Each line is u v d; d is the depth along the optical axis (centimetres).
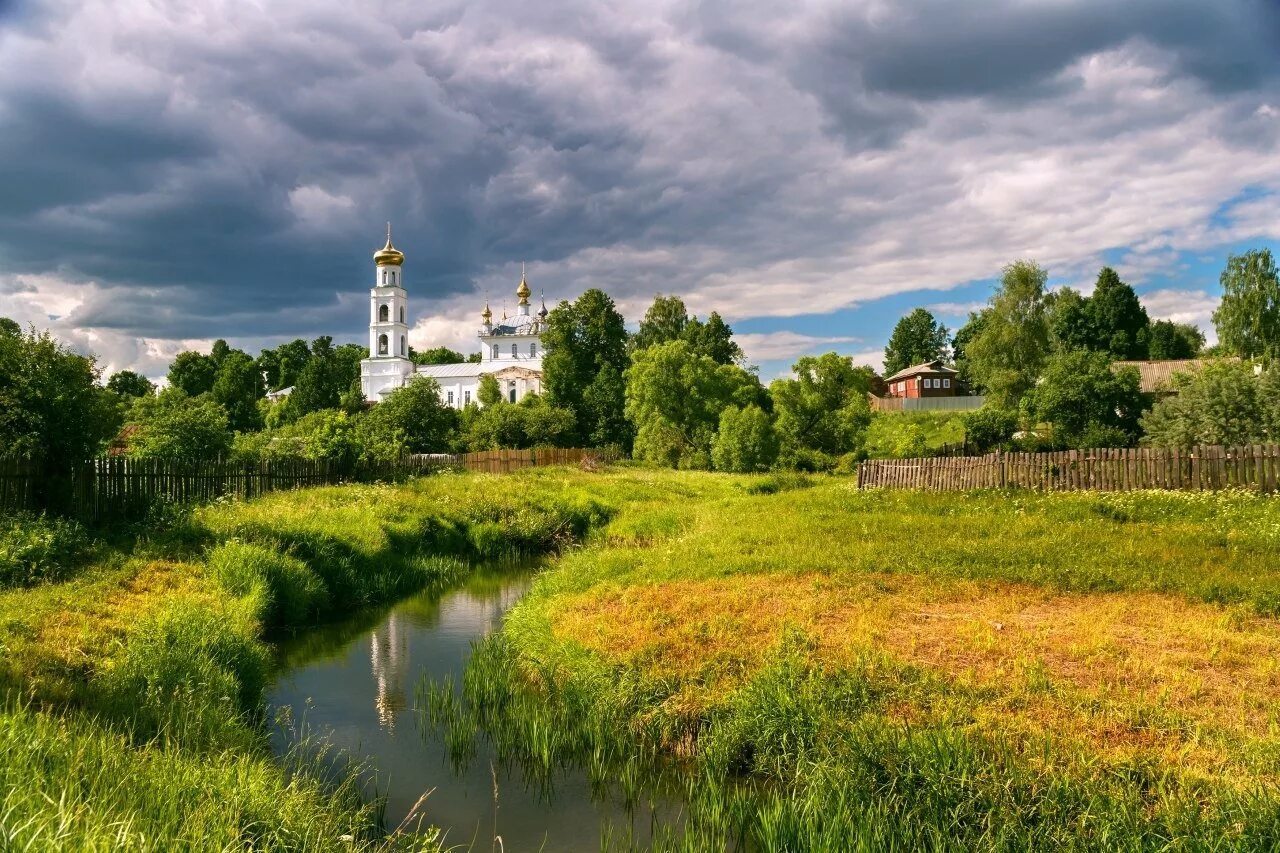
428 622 1309
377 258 10050
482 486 2652
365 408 7800
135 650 825
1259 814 499
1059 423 4041
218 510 1670
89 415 1469
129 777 519
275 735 808
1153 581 1072
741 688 777
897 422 6638
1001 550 1288
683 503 2598
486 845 606
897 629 912
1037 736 625
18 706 586
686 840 578
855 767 619
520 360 10506
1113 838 507
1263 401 2720
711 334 8044
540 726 781
